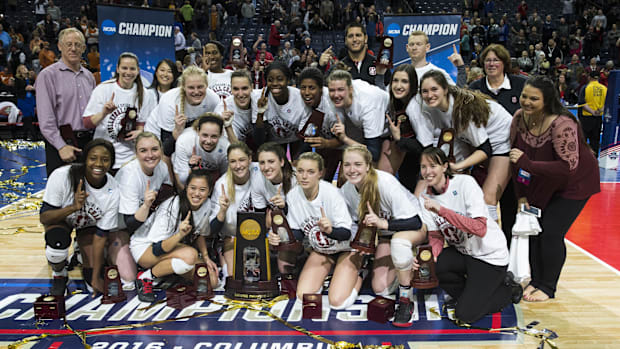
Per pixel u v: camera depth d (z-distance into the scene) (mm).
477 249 3590
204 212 4098
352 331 3395
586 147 3727
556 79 14359
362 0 17766
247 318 3580
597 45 16828
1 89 11781
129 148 4637
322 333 3365
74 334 3346
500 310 3660
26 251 5020
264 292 3855
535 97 3502
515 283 3814
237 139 4473
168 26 7293
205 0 17578
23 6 18641
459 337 3326
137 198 4008
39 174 8680
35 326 3463
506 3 20078
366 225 3635
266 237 4062
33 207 6590
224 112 4297
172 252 3975
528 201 3861
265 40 17125
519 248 3779
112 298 3844
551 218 3811
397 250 3516
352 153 3623
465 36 15930
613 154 9500
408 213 3650
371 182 3674
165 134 4539
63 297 3627
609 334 3391
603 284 4266
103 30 7004
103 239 3959
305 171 3631
